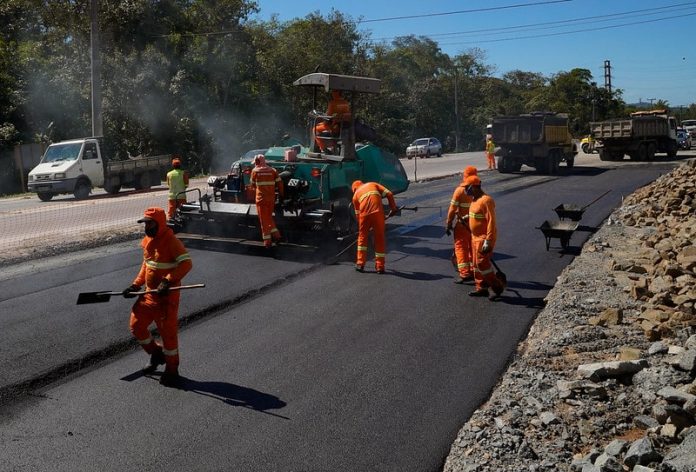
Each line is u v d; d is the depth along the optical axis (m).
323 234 11.63
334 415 5.51
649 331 6.90
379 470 4.68
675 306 7.77
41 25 44.06
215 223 12.54
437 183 24.75
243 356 6.81
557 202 18.58
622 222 14.45
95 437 5.13
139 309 6.17
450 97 81.69
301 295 9.06
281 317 8.09
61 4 38.91
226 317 8.08
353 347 7.07
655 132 34.44
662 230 12.73
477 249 8.86
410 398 5.83
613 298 8.44
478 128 82.56
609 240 12.49
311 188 12.11
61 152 23.61
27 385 6.04
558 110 88.88
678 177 17.39
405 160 47.94
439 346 7.11
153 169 26.92
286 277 10.02
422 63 95.75
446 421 5.40
